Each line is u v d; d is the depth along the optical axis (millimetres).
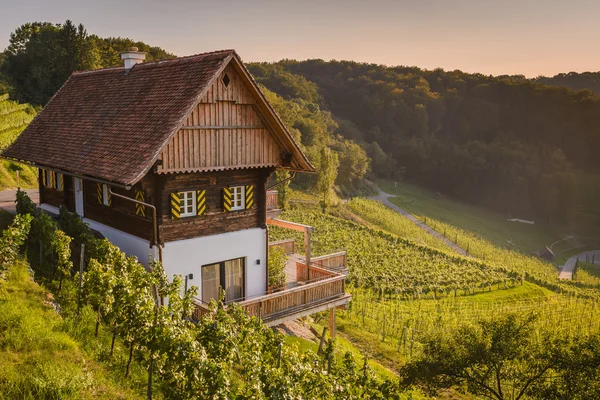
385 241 61500
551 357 17922
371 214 91812
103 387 10141
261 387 10180
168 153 16562
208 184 18531
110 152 17828
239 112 18516
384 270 46875
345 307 21125
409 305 39375
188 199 18062
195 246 18250
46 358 10258
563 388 17625
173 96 17938
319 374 12016
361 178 123938
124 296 11195
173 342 9680
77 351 11094
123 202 19109
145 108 18719
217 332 11258
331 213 81000
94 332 12539
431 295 43469
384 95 196375
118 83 22484
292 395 10320
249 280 20109
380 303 38000
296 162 20344
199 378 9398
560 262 112250
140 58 23000
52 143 21969
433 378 19234
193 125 17156
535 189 151875
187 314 13188
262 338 13555
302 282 22578
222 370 9422
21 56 82562
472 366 19047
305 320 25219
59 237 15242
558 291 55750
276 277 21312
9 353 10102
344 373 14281
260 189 20312
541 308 44438
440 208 131875
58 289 14719
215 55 18047
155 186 17234
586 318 42125
